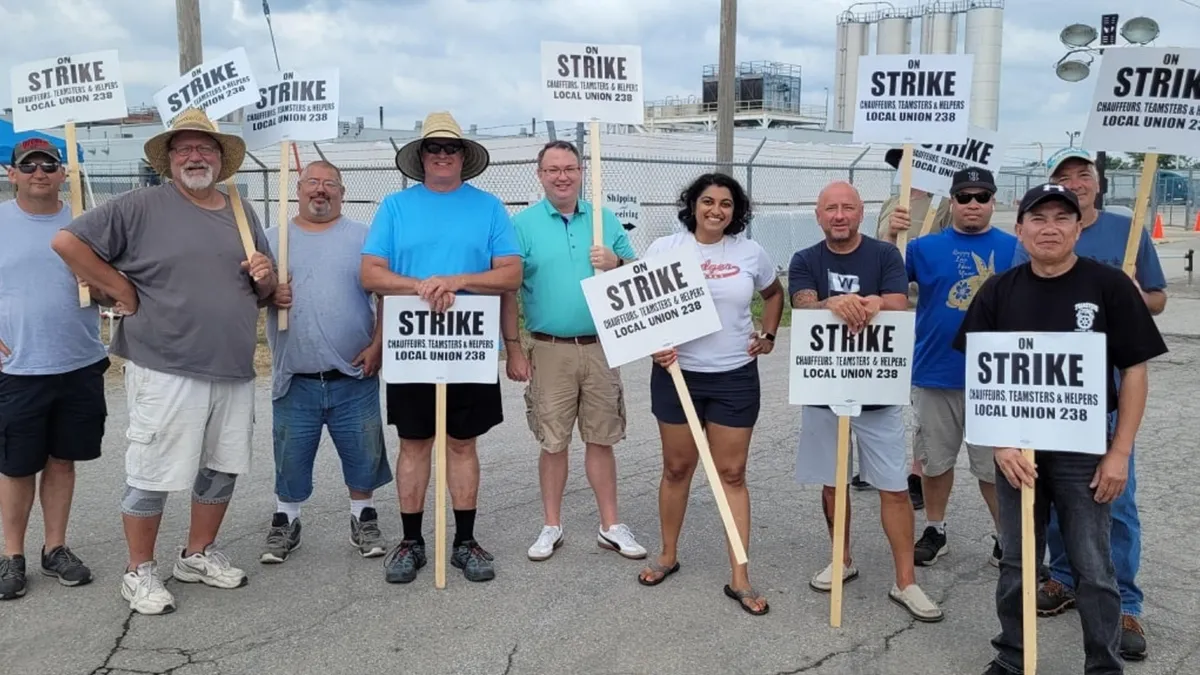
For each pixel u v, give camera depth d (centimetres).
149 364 400
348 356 462
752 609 411
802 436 438
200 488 435
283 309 454
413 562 452
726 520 402
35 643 382
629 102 479
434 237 438
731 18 1301
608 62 475
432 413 448
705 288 409
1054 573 414
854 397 392
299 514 538
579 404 484
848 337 390
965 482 598
